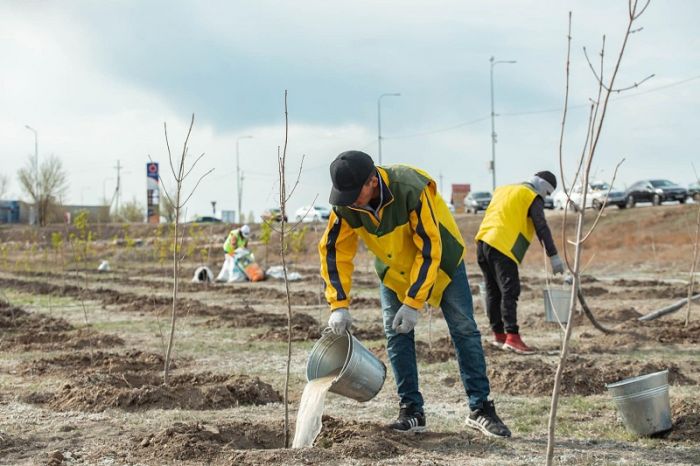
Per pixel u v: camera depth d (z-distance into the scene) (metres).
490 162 50.16
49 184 57.25
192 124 6.86
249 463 4.58
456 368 8.05
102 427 5.57
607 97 3.59
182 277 26.91
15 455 4.86
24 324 12.34
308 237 36.69
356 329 10.99
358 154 4.80
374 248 5.17
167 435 5.03
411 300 4.95
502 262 8.67
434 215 5.04
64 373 7.85
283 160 5.27
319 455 4.71
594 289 16.70
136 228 47.09
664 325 10.64
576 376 7.07
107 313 14.47
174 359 8.86
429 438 5.33
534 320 11.88
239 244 23.23
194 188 6.92
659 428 5.29
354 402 6.67
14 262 36.09
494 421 5.36
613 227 34.50
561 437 5.38
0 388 7.14
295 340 10.35
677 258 28.27
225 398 6.50
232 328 11.88
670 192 40.78
